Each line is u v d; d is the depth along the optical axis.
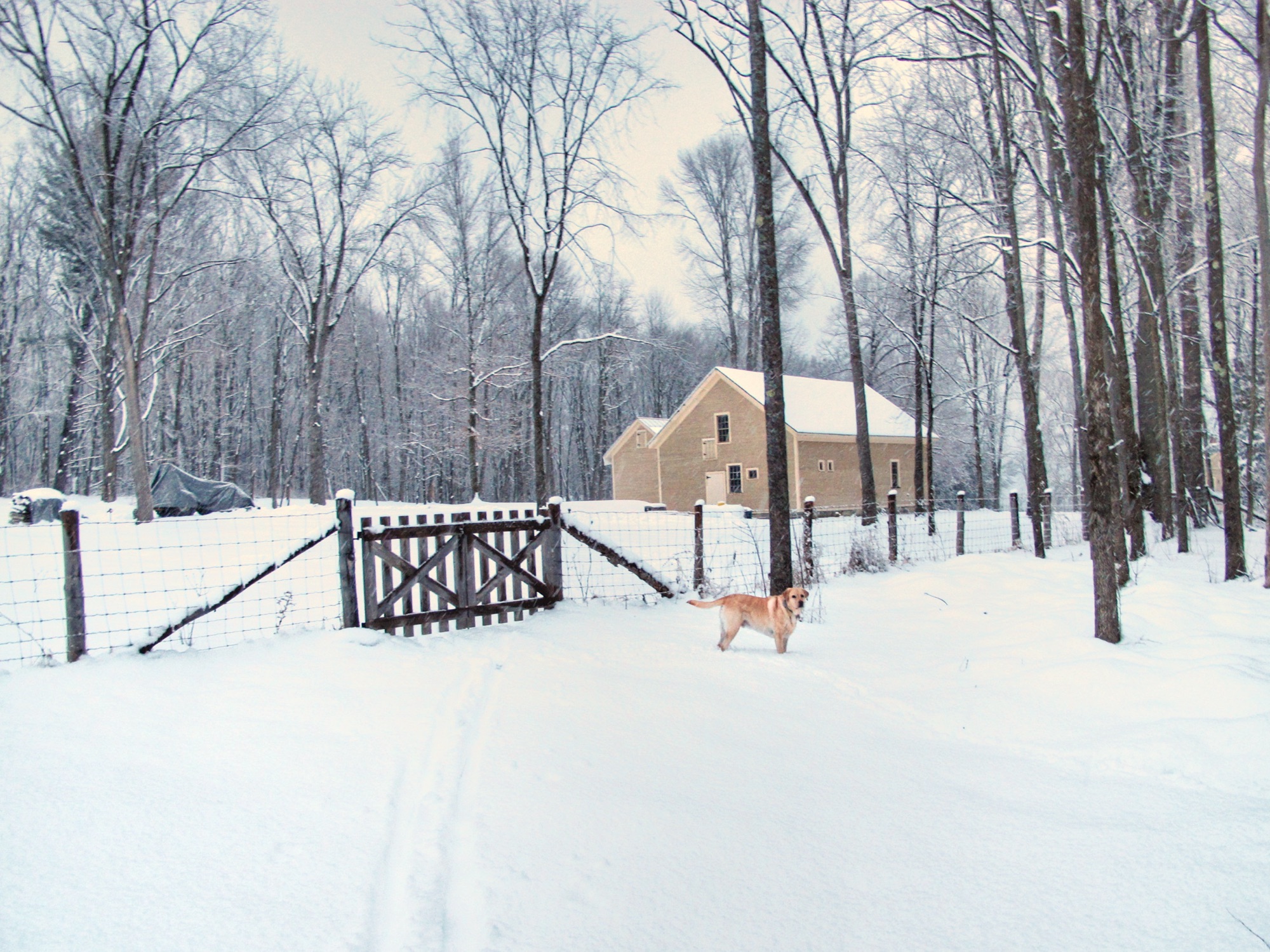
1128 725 4.23
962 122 15.24
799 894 2.68
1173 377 14.29
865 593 9.23
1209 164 9.59
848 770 3.88
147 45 16.08
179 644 6.27
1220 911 2.49
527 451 45.75
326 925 2.46
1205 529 16.55
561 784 3.57
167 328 26.34
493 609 7.21
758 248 9.43
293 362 44.56
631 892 2.66
